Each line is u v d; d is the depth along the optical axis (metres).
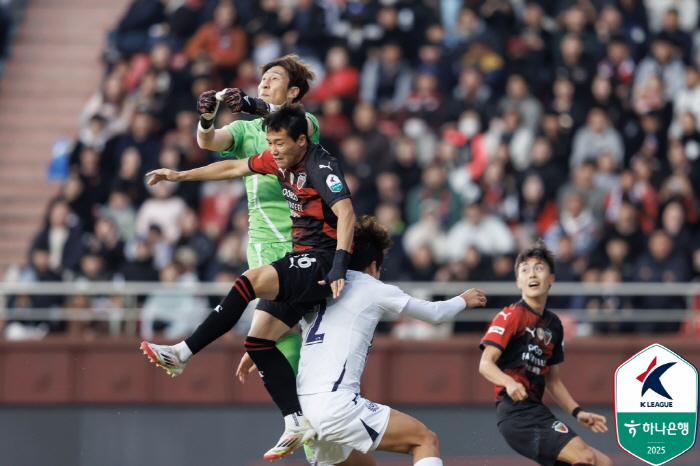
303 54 41.69
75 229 36.59
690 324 34.06
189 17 43.66
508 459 26.53
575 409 20.16
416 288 33.47
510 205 36.25
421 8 42.06
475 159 37.62
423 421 32.38
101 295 35.16
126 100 41.81
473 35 41.38
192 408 33.03
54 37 48.53
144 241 36.25
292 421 17.56
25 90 46.34
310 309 17.73
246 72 41.41
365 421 17.11
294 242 17.55
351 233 16.56
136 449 32.53
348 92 40.12
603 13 42.28
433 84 39.91
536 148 36.94
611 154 37.81
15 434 32.62
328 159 16.95
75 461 31.00
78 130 45.03
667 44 41.81
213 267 35.47
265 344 17.81
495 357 19.34
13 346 33.19
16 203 42.28
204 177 17.83
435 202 36.00
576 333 34.22
